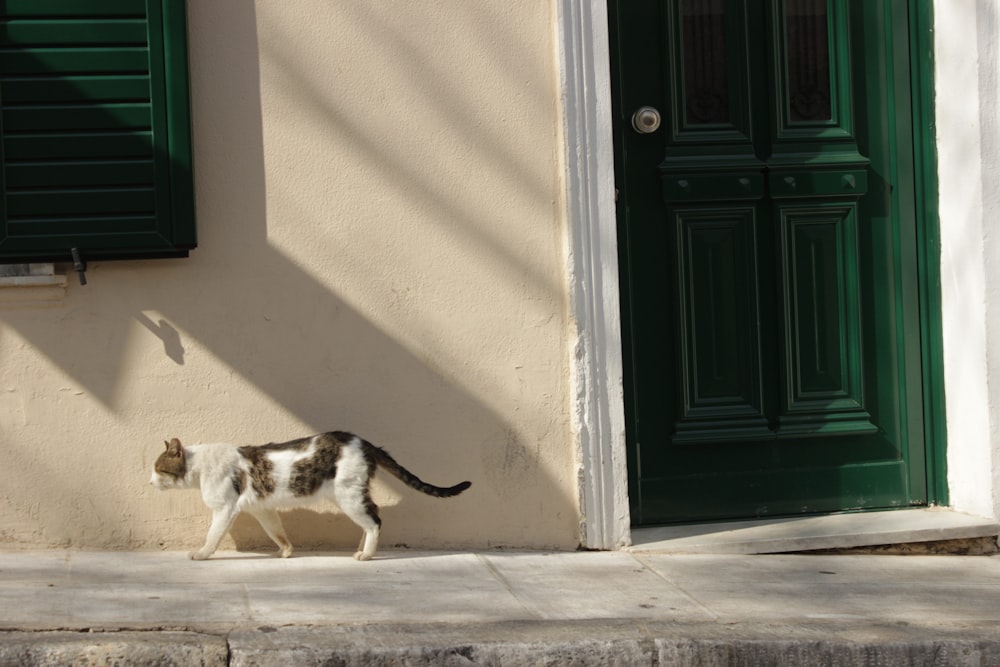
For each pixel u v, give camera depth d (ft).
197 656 12.48
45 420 15.80
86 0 15.26
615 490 16.71
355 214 16.21
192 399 16.01
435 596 14.39
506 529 16.66
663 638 13.15
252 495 15.52
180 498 16.12
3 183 15.20
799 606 14.48
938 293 17.92
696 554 16.72
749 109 17.62
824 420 17.88
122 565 15.39
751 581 15.47
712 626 13.62
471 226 16.42
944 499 18.03
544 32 16.44
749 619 13.91
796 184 17.67
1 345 15.67
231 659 12.50
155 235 15.43
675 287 17.51
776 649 13.20
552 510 16.71
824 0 17.78
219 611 13.56
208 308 15.97
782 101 17.74
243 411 16.11
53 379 15.78
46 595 13.96
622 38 17.31
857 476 18.03
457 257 16.40
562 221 16.55
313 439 15.75
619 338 16.65
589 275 16.52
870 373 18.04
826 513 17.97
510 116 16.42
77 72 15.28
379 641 12.80
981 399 17.29
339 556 16.19
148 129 15.43
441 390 16.47
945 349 17.89
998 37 16.96
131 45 15.38
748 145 17.65
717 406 17.69
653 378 17.56
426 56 16.25
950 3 17.37
